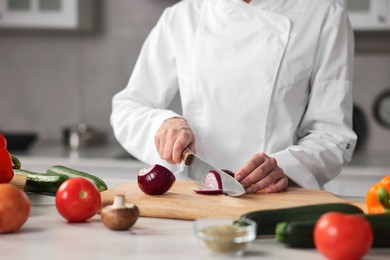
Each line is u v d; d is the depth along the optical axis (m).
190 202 1.22
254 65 1.65
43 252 0.92
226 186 1.30
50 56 3.27
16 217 1.02
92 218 1.16
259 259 0.89
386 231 0.92
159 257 0.90
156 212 1.17
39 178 1.36
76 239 1.00
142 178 1.28
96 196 1.12
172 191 1.34
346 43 1.67
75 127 3.09
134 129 1.69
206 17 1.76
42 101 3.29
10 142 2.84
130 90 1.84
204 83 1.69
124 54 3.23
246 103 1.65
